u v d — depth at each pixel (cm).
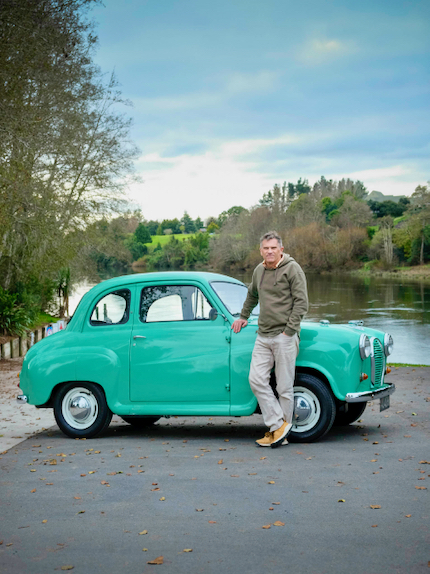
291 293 591
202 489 468
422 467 513
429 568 318
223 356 634
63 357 680
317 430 609
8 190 1894
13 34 1673
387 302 4950
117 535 380
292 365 595
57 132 2023
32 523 406
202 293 658
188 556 344
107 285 695
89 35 2114
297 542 359
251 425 778
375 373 641
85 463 565
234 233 12988
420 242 10644
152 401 656
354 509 411
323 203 18262
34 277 2497
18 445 668
